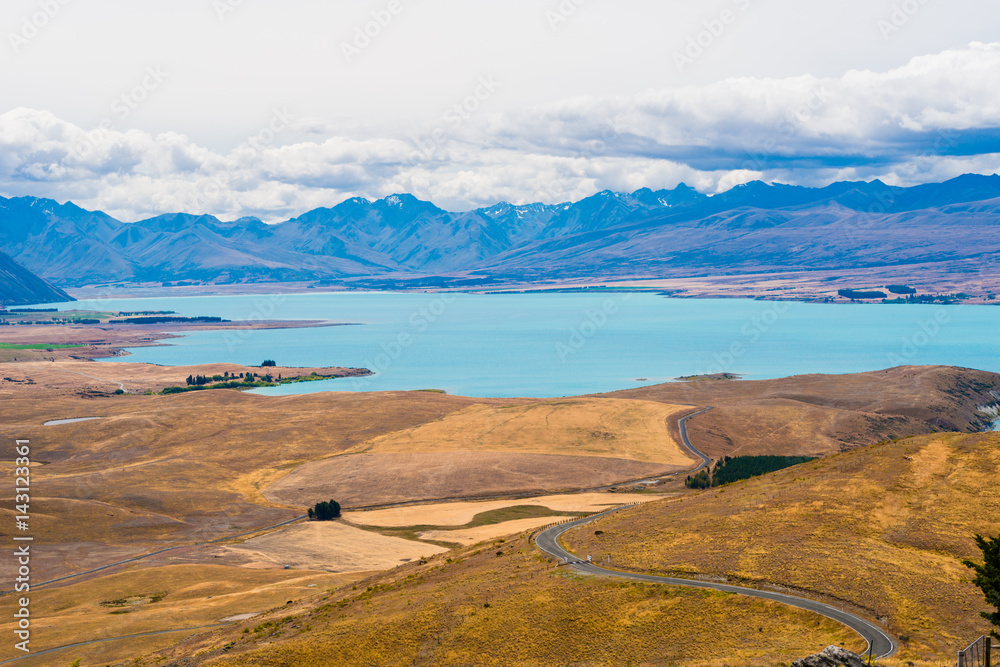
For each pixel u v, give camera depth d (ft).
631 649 222.28
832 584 237.04
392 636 252.62
